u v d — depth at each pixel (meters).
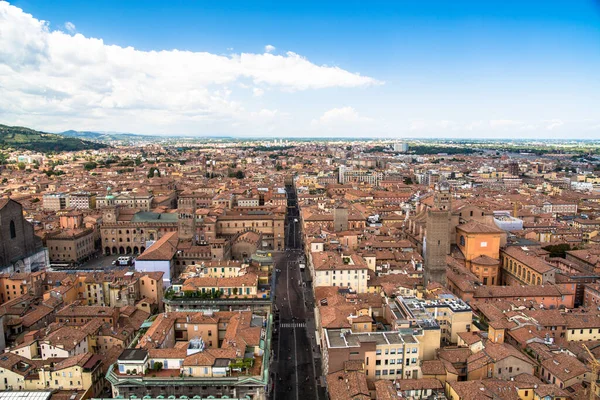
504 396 121.81
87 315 171.88
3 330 163.38
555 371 133.62
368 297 187.88
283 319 199.38
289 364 161.88
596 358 145.00
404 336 146.50
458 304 170.62
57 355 146.00
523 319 164.00
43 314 177.50
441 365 140.12
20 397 125.81
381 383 131.62
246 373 124.94
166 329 146.25
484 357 138.88
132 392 123.69
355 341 142.62
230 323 152.25
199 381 122.69
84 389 134.25
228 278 187.50
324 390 145.62
